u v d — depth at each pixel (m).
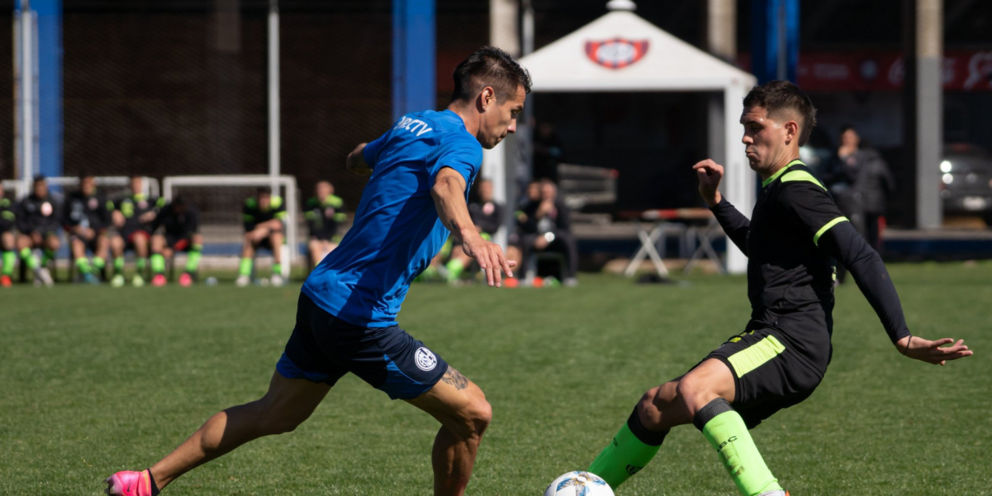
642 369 17.28
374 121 51.44
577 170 53.41
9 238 35.31
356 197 51.34
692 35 70.00
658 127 64.69
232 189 43.31
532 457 11.48
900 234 54.00
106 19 50.59
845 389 15.42
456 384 8.30
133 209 36.22
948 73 69.56
